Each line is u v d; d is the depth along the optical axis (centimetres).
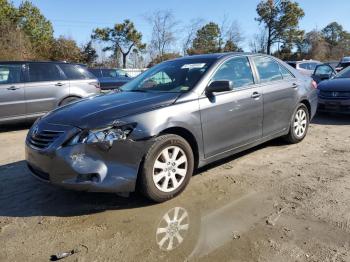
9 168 559
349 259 300
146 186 397
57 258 316
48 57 4319
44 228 368
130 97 456
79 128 381
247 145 530
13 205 422
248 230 351
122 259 311
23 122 888
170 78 500
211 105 462
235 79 516
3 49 3381
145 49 6178
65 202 425
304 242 327
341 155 584
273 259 304
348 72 991
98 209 405
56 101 909
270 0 5928
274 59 610
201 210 395
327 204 401
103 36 6003
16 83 856
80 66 980
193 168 447
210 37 5847
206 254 314
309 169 517
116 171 381
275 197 423
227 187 456
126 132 386
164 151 410
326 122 885
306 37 6469
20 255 323
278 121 586
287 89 600
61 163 377
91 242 339
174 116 421
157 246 329
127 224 370
